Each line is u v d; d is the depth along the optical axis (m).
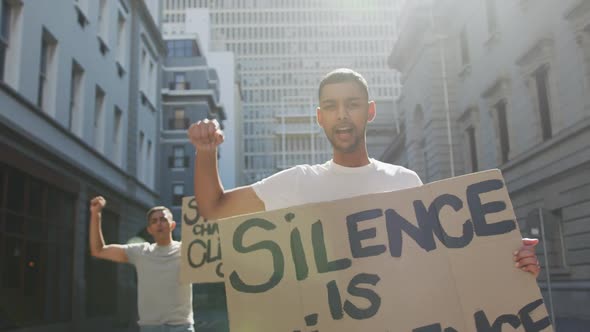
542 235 11.20
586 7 14.95
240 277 2.49
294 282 2.46
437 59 28.12
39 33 14.82
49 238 15.23
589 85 15.15
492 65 22.31
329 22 133.50
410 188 2.51
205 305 19.72
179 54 47.97
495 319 2.35
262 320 2.45
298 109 122.31
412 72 32.19
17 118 13.46
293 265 2.47
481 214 2.46
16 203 13.19
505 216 2.45
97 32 19.80
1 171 12.49
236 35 133.50
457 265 2.42
